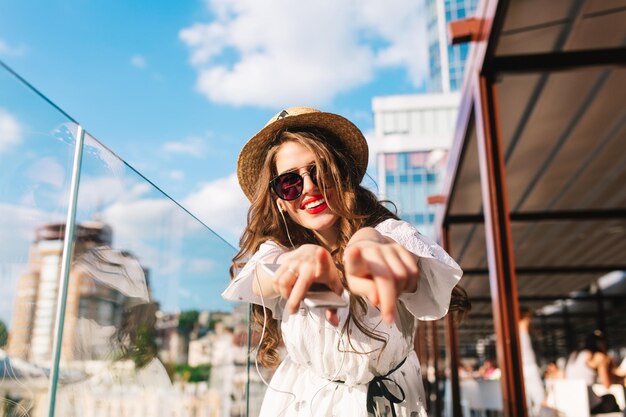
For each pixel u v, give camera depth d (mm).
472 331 21281
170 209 1403
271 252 1234
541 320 17109
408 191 41250
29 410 868
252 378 2258
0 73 802
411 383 1312
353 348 1170
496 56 3941
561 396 4410
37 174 877
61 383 926
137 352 1209
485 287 13539
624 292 13289
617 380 4855
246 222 1496
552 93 4723
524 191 7070
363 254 568
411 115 42656
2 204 831
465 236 9062
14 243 857
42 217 895
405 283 558
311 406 1272
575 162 6211
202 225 1703
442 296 1013
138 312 1207
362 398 1242
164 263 1358
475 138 5348
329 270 636
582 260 11523
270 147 1474
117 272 1098
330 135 1496
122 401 1142
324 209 1329
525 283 13641
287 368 1382
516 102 4906
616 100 4891
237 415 2041
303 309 1278
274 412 1323
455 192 6855
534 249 10359
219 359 1857
